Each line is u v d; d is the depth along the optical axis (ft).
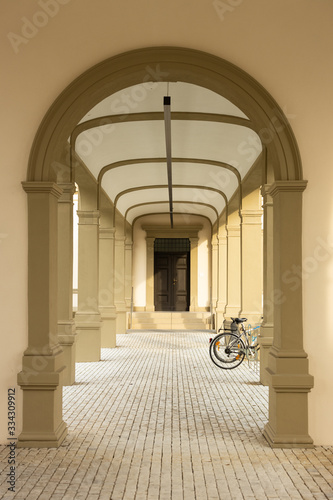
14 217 19.54
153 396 27.53
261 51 19.56
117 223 61.11
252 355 38.09
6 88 19.58
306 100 19.49
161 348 49.06
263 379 30.78
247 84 19.49
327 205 19.47
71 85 19.47
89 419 22.74
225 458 17.69
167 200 63.67
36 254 19.43
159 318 71.87
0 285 19.48
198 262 77.51
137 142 37.11
